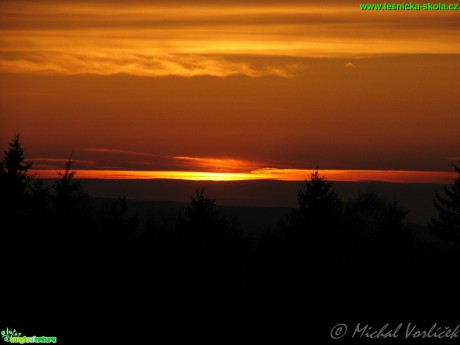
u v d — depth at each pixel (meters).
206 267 125.62
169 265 124.25
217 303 111.19
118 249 123.38
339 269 129.25
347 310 112.75
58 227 126.88
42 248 114.56
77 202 136.25
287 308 111.69
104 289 106.62
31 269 106.69
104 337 93.81
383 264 133.00
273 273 125.88
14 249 112.00
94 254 116.62
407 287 122.44
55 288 103.12
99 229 136.00
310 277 124.62
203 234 141.50
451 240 184.75
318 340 102.75
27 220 128.12
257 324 106.06
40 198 133.00
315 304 114.19
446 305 115.12
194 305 109.19
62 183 136.38
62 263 109.69
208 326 103.12
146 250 131.75
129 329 97.62
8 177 132.25
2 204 128.50
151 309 104.88
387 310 113.88
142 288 111.81
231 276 122.56
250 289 118.12
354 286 121.31
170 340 96.88
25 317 94.25
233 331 103.06
